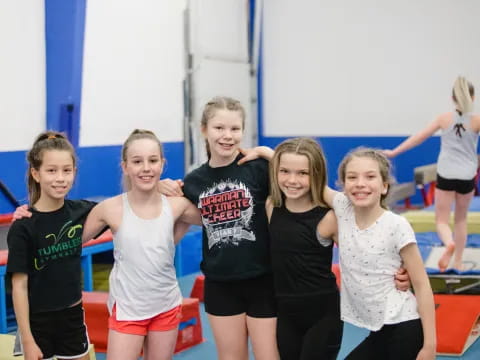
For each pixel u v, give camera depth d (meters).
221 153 2.80
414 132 9.58
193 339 4.24
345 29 9.87
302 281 2.67
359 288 2.57
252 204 2.80
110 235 5.25
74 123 6.51
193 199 2.89
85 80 6.79
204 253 2.89
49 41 6.44
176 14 8.25
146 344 2.82
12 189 6.11
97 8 6.89
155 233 2.74
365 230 2.57
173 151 8.27
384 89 9.72
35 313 2.65
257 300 2.78
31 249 2.61
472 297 4.34
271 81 10.45
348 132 10.02
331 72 10.04
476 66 9.09
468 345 4.00
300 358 2.63
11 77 6.06
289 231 2.67
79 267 2.78
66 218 2.71
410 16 9.44
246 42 9.95
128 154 2.74
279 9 10.23
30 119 6.29
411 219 6.91
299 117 10.34
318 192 2.69
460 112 4.98
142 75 7.66
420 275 2.51
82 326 2.80
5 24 5.98
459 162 5.02
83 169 6.84
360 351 2.62
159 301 2.75
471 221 6.84
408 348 2.49
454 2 9.14
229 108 2.80
